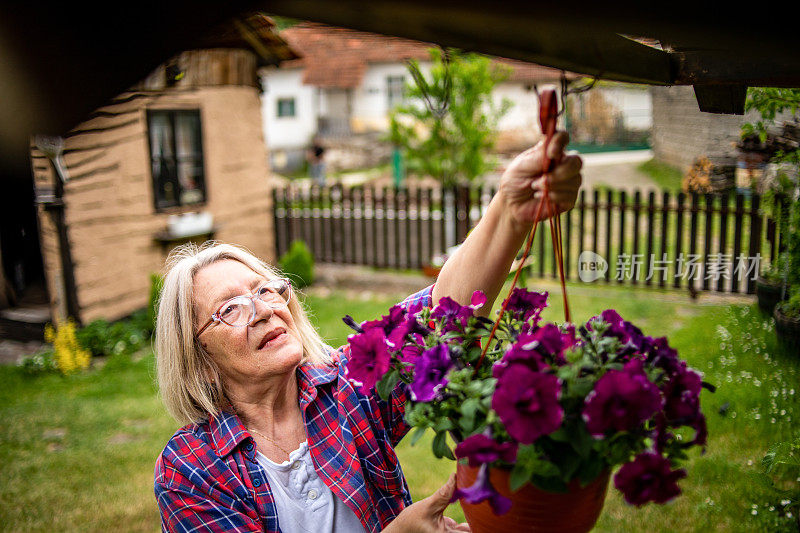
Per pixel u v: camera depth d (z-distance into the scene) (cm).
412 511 146
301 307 191
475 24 88
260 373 168
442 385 114
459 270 154
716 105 198
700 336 598
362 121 2919
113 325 803
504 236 147
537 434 97
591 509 119
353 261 1102
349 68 2789
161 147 870
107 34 56
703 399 452
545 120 120
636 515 371
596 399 99
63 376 704
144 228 851
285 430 176
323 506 169
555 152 121
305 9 79
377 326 134
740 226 745
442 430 117
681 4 75
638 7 74
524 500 115
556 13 76
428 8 78
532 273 953
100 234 792
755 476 308
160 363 174
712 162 757
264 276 186
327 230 1273
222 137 964
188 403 172
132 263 839
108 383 682
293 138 3005
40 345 789
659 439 109
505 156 2158
